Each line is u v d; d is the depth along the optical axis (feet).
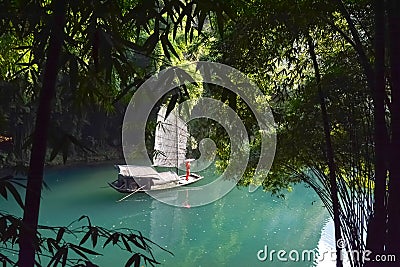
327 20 7.66
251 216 24.45
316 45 9.72
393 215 5.50
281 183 11.89
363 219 8.33
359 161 8.46
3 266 3.43
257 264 18.29
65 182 30.76
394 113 5.39
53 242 3.65
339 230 8.72
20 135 23.79
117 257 19.12
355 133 8.64
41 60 4.34
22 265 3.43
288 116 10.37
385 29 6.69
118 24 4.72
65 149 3.77
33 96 5.53
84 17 3.84
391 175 5.49
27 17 3.76
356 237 8.35
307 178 10.41
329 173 9.39
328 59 9.66
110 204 26.35
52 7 3.80
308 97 9.52
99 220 24.09
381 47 6.02
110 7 3.77
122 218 24.48
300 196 27.58
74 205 26.20
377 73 6.10
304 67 9.98
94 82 5.65
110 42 3.69
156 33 3.78
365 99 8.38
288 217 23.94
